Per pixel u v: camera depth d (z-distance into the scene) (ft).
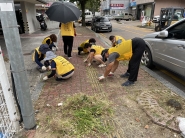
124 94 11.11
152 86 12.37
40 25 54.90
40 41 32.04
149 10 112.27
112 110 9.29
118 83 12.84
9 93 7.00
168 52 12.96
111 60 11.68
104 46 27.20
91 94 11.10
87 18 78.23
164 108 9.43
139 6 130.00
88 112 8.85
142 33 47.78
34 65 17.22
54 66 12.47
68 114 8.83
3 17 5.82
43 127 7.93
